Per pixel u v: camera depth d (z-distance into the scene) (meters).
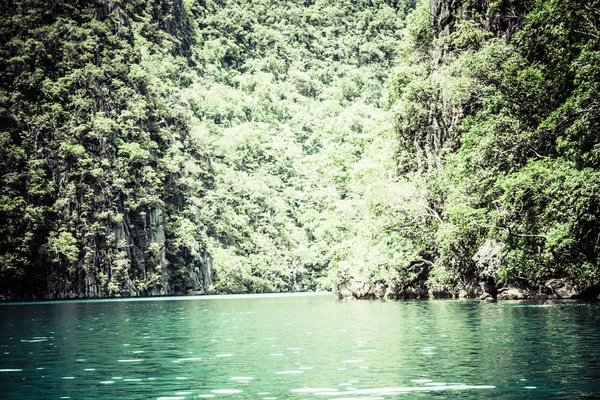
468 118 40.56
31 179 112.38
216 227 162.38
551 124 32.56
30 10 142.50
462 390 10.36
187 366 14.05
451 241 41.72
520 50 40.34
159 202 135.25
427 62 59.22
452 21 54.94
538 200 32.84
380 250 48.50
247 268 160.62
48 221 110.81
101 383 12.05
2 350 18.03
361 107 195.38
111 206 121.81
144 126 146.88
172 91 183.50
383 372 12.45
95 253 115.31
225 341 19.52
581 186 29.23
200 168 170.00
